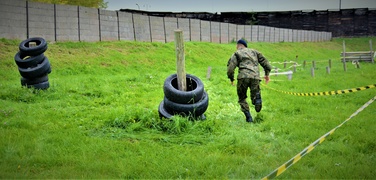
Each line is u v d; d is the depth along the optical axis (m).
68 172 4.33
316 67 26.67
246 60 7.71
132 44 26.61
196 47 31.52
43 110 8.26
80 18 24.48
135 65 22.25
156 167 4.60
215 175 4.36
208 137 6.22
